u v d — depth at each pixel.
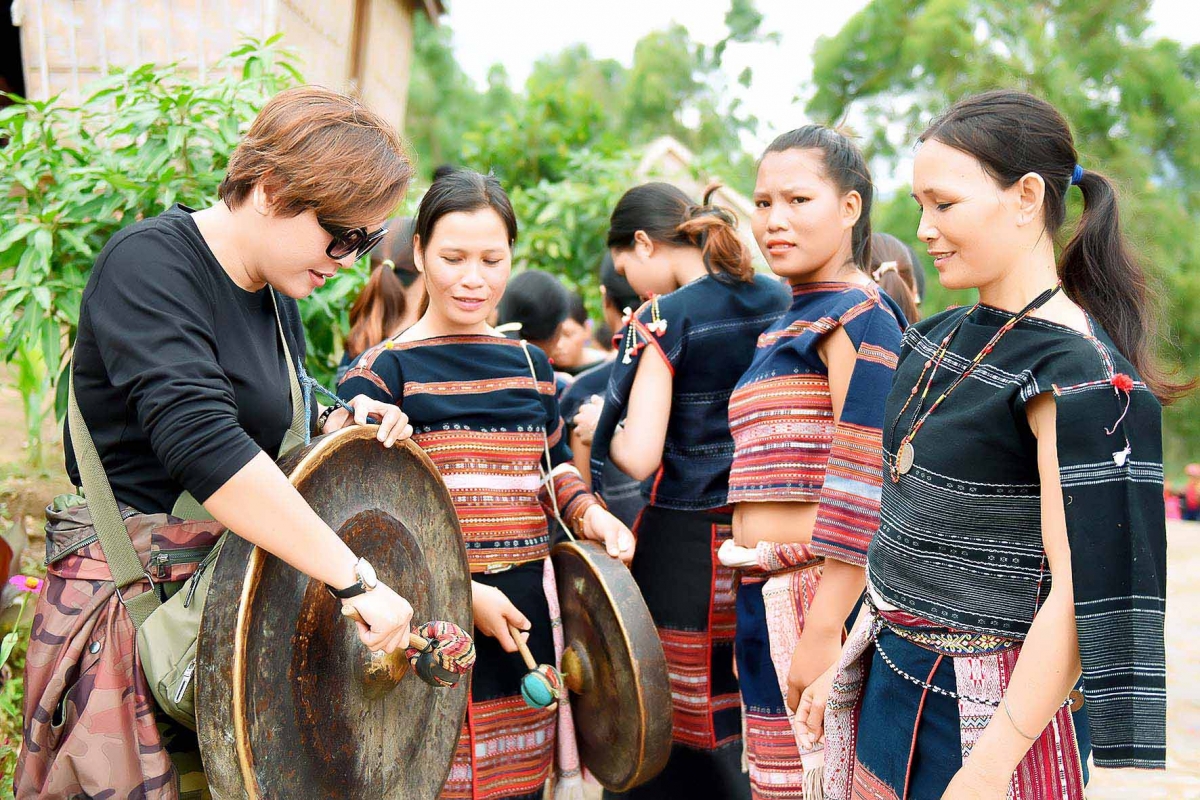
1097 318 1.59
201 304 1.64
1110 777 3.44
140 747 1.68
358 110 1.68
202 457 1.47
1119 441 1.36
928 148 1.55
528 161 7.27
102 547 1.70
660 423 2.57
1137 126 12.80
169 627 1.65
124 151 3.11
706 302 2.62
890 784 1.65
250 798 1.47
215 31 4.79
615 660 2.28
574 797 2.53
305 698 1.62
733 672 2.67
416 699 1.94
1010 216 1.50
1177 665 4.62
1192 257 11.90
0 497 3.92
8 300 2.90
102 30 4.72
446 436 2.33
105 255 1.64
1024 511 1.51
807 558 2.19
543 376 2.54
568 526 2.54
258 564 1.51
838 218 2.19
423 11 7.88
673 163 9.04
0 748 2.64
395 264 3.10
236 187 1.66
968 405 1.54
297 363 1.97
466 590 2.10
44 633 1.70
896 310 2.20
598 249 6.46
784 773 2.28
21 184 3.07
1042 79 12.66
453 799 2.31
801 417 2.20
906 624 1.62
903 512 1.63
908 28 13.50
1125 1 13.18
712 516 2.63
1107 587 1.35
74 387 1.70
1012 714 1.43
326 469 1.66
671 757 2.67
